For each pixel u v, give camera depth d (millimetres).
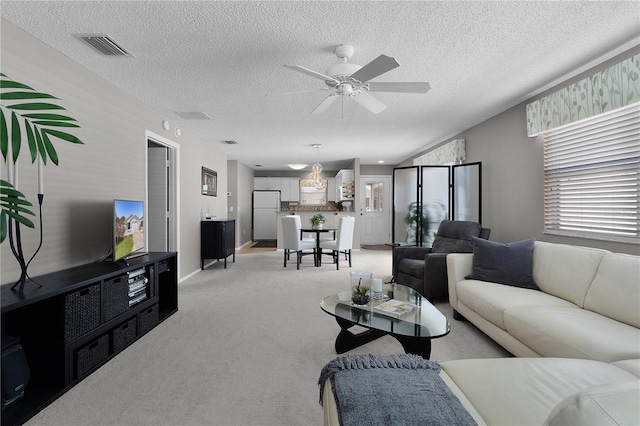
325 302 2273
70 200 2529
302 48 2387
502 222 4074
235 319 2990
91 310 2033
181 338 2549
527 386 1118
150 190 4430
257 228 9898
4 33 2021
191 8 1913
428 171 5395
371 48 2389
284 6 1897
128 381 1910
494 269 2705
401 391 1008
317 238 5812
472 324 2820
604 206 2727
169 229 4469
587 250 2250
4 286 1866
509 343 2059
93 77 2801
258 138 5527
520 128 3713
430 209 5352
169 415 1592
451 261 2980
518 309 2031
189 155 4965
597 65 2682
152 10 1927
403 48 2396
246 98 3492
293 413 1608
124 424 1527
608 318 1840
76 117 2596
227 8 1914
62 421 1550
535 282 2570
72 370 1859
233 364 2115
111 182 3041
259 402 1699
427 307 2176
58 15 1969
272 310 3256
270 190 10016
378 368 1182
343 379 1099
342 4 1882
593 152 2814
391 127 4832
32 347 1818
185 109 3863
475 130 4684
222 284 4387
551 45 2381
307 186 10312
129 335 2420
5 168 2021
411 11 1951
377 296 2355
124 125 3258
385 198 9469
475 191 4590
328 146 6328
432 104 3756
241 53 2465
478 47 2396
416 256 4141
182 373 2000
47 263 2305
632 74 2312
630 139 2482
